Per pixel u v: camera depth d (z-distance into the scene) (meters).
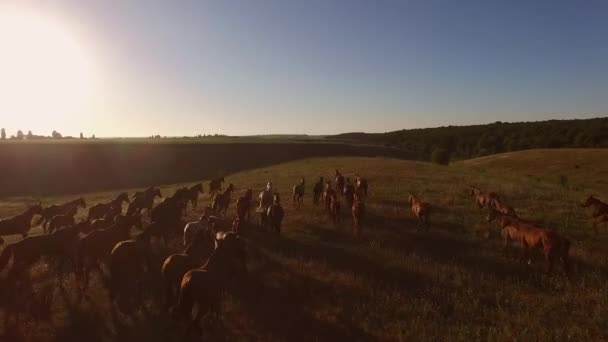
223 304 11.52
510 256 15.23
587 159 73.00
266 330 10.30
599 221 19.17
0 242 15.29
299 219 20.67
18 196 49.81
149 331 10.37
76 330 10.49
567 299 11.66
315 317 10.84
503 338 9.69
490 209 16.97
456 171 41.44
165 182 59.62
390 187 29.52
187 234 15.82
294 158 82.12
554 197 26.58
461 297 11.93
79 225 14.88
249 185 35.12
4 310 11.45
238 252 12.46
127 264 11.38
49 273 14.03
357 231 17.77
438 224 19.30
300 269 14.04
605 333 9.87
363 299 11.84
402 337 9.82
